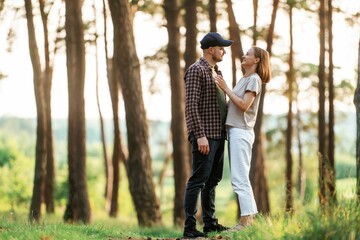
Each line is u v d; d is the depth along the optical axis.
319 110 24.70
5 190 41.53
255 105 8.66
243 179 8.62
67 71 21.95
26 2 22.91
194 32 22.17
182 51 26.06
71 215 21.11
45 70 27.77
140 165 19.16
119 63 18.98
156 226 18.62
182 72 25.98
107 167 33.84
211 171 8.77
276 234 7.40
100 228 9.05
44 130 23.44
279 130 32.06
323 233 6.93
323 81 24.80
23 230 8.30
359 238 6.91
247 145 8.62
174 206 22.33
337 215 7.13
